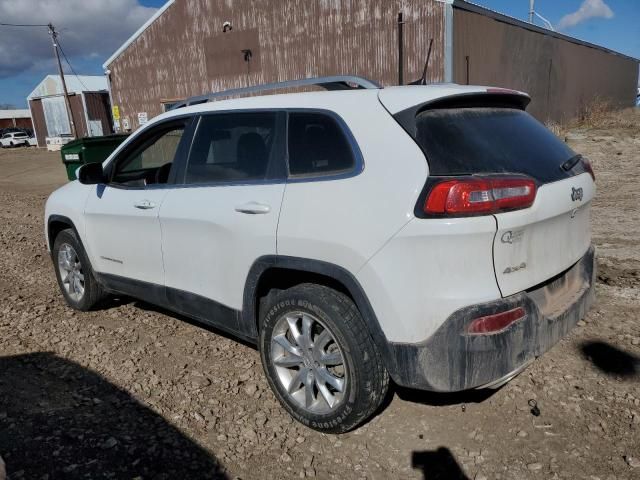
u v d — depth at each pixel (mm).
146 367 4004
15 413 3436
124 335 4582
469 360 2592
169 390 3676
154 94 23109
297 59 18703
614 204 8797
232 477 2832
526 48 20828
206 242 3621
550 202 2846
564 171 3113
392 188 2729
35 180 19078
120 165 4578
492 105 3195
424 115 2855
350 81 3451
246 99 3676
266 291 3471
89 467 2906
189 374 3883
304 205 3049
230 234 3424
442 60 15617
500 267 2654
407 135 2795
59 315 5094
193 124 3906
